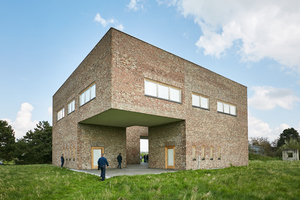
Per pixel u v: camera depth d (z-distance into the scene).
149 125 19.70
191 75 18.41
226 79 22.38
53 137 27.61
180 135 17.36
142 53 15.20
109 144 19.66
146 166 22.05
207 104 19.77
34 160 42.56
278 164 21.19
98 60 15.36
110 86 13.37
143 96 14.80
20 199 8.27
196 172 14.12
